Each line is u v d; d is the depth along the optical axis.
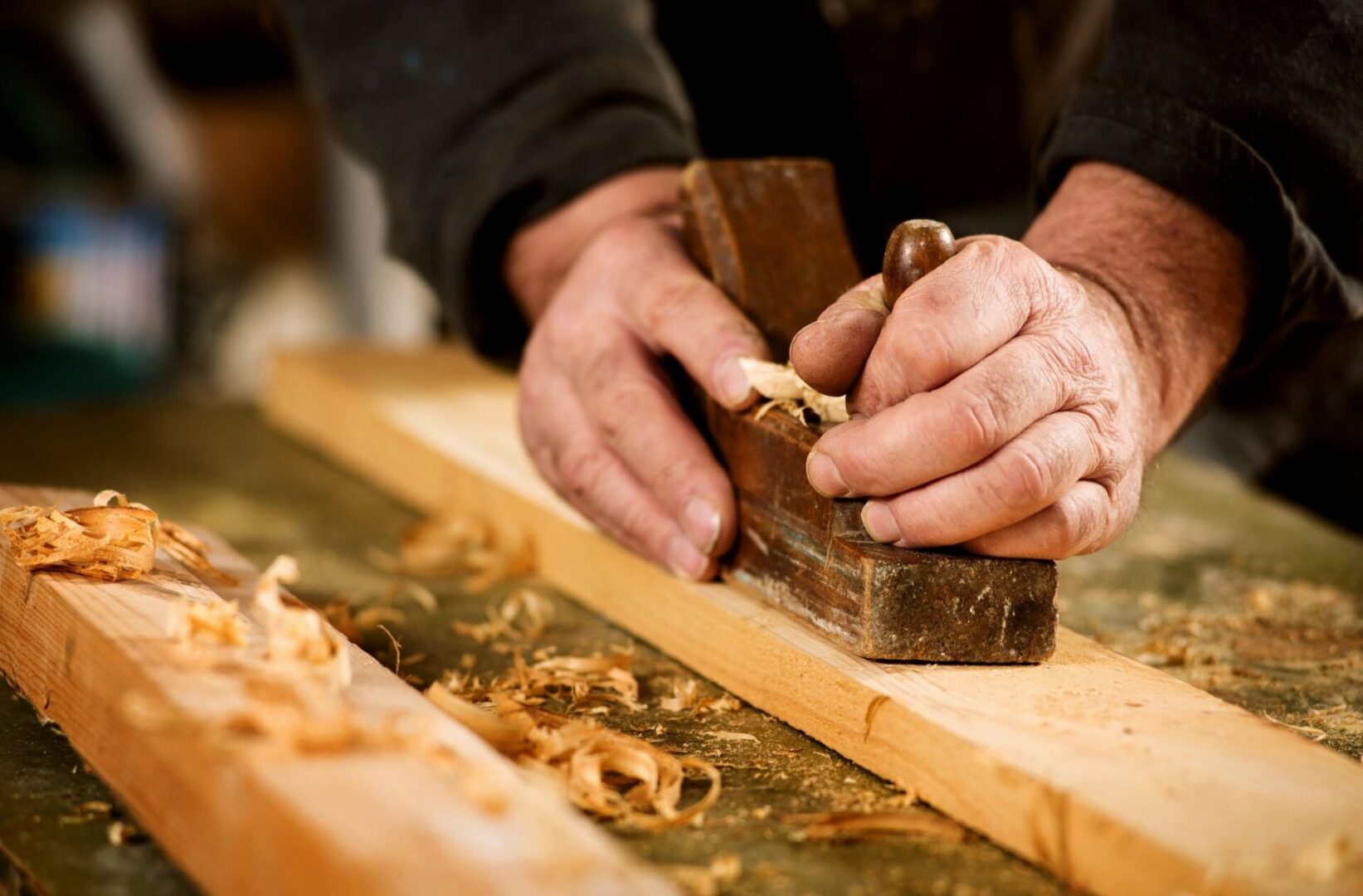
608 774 1.03
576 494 1.42
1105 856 0.85
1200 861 0.80
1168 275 1.24
